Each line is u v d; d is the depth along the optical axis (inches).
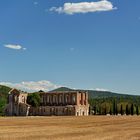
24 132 2454.5
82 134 2422.5
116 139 2165.4
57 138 2082.9
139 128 3260.3
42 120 4731.8
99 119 5403.5
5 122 3961.6
